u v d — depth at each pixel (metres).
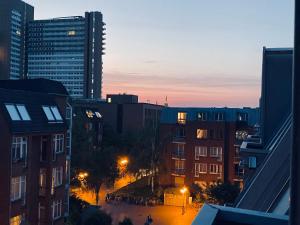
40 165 30.28
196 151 57.50
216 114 57.31
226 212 3.60
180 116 59.03
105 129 79.56
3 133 25.02
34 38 195.00
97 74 186.88
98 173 50.28
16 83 37.94
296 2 2.48
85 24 185.38
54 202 31.41
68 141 36.44
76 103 82.12
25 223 24.75
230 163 56.41
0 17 189.88
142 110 87.38
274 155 6.19
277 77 15.21
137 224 41.97
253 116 57.56
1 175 24.97
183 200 50.75
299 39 2.50
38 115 29.20
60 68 188.50
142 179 63.75
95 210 40.09
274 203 4.38
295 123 2.51
